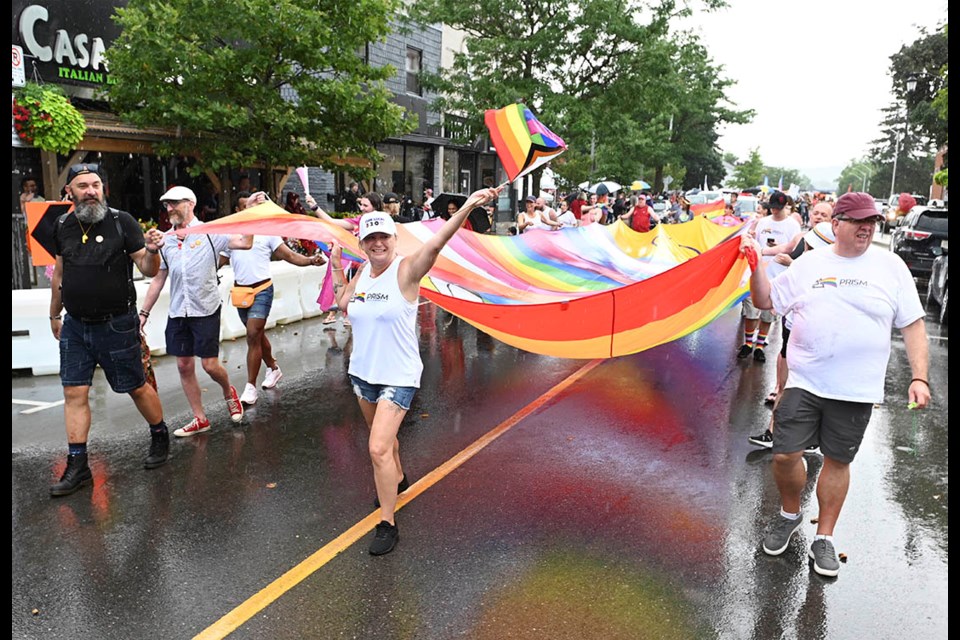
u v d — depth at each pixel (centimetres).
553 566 417
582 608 376
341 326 1106
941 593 395
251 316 687
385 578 404
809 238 604
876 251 393
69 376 506
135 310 521
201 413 630
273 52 1366
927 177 8181
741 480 541
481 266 824
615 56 2000
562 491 519
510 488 523
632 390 776
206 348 613
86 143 1317
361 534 453
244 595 386
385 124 1488
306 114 1441
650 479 542
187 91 1321
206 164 1416
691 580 404
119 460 568
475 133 2091
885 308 385
